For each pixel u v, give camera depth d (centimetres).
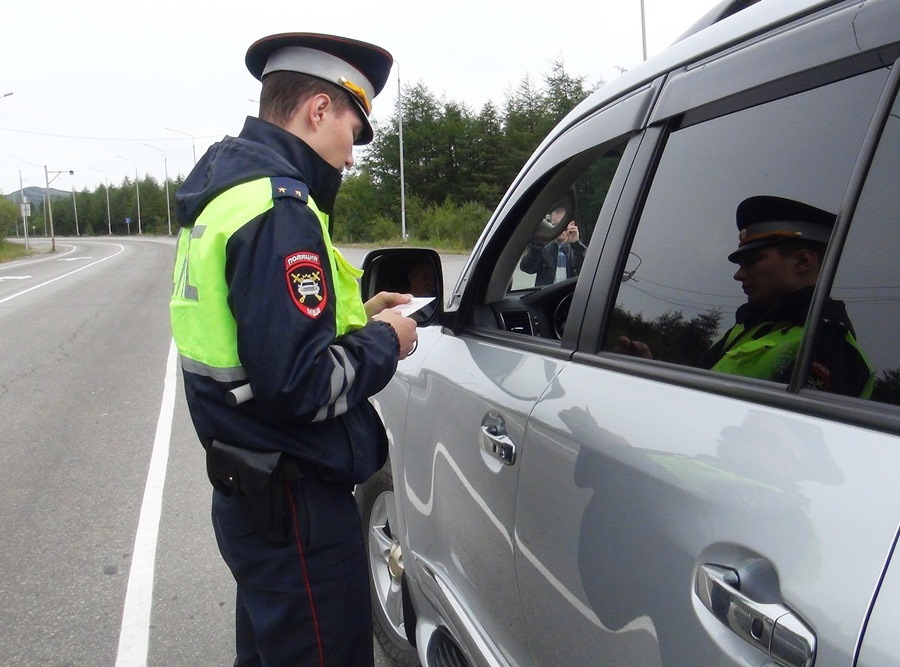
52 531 403
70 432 590
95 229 12038
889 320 99
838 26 111
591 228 181
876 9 105
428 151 5150
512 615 167
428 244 4072
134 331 1154
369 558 291
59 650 295
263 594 177
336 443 171
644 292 148
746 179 128
